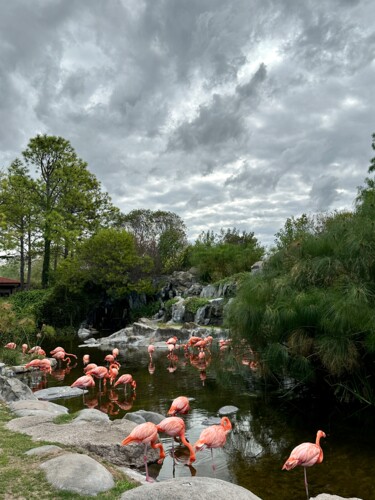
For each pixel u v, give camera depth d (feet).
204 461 25.39
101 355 68.74
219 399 39.09
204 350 68.28
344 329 32.22
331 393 38.24
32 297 109.29
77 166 131.64
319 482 22.07
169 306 98.48
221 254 112.37
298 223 77.41
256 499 16.07
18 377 52.21
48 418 29.73
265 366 40.06
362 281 34.06
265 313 36.17
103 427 27.27
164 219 155.02
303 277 37.60
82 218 132.77
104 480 18.22
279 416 33.53
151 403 38.45
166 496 15.61
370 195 39.88
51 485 17.44
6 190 123.24
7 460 20.38
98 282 109.60
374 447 26.53
